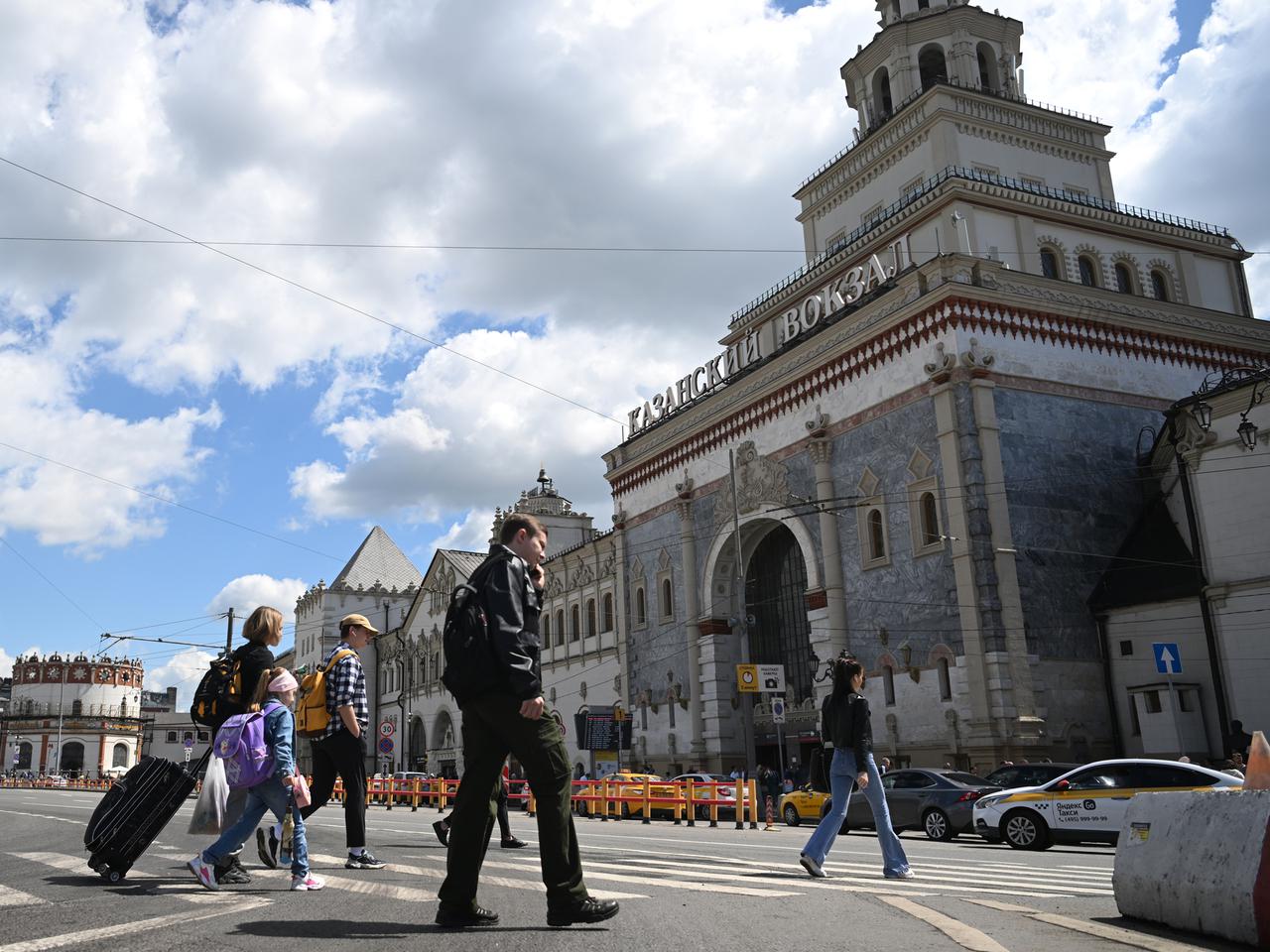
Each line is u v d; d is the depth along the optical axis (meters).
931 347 34.56
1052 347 35.62
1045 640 32.47
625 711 49.44
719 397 45.44
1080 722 32.28
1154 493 35.38
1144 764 17.50
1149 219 42.81
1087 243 41.34
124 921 5.96
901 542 35.09
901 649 34.44
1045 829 17.66
